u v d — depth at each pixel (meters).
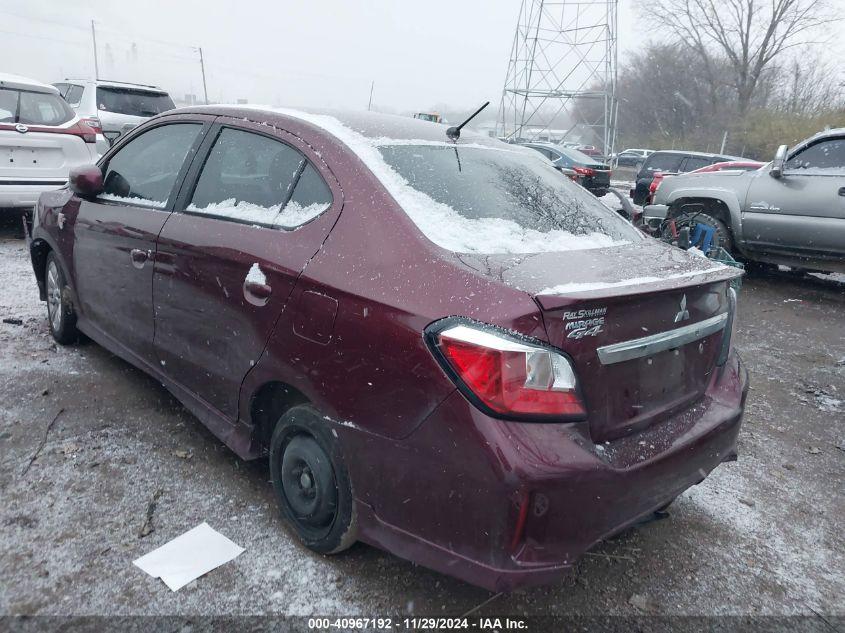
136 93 12.48
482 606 2.49
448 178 2.83
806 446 4.05
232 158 3.17
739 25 42.75
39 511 2.83
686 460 2.40
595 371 2.15
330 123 2.96
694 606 2.60
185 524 2.82
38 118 7.52
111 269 3.73
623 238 3.02
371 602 2.46
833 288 8.27
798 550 3.01
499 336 2.02
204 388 3.15
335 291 2.40
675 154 17.33
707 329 2.63
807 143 7.53
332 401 2.41
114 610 2.34
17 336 4.78
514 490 1.97
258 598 2.44
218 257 2.91
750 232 7.84
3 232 8.47
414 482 2.19
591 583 2.68
